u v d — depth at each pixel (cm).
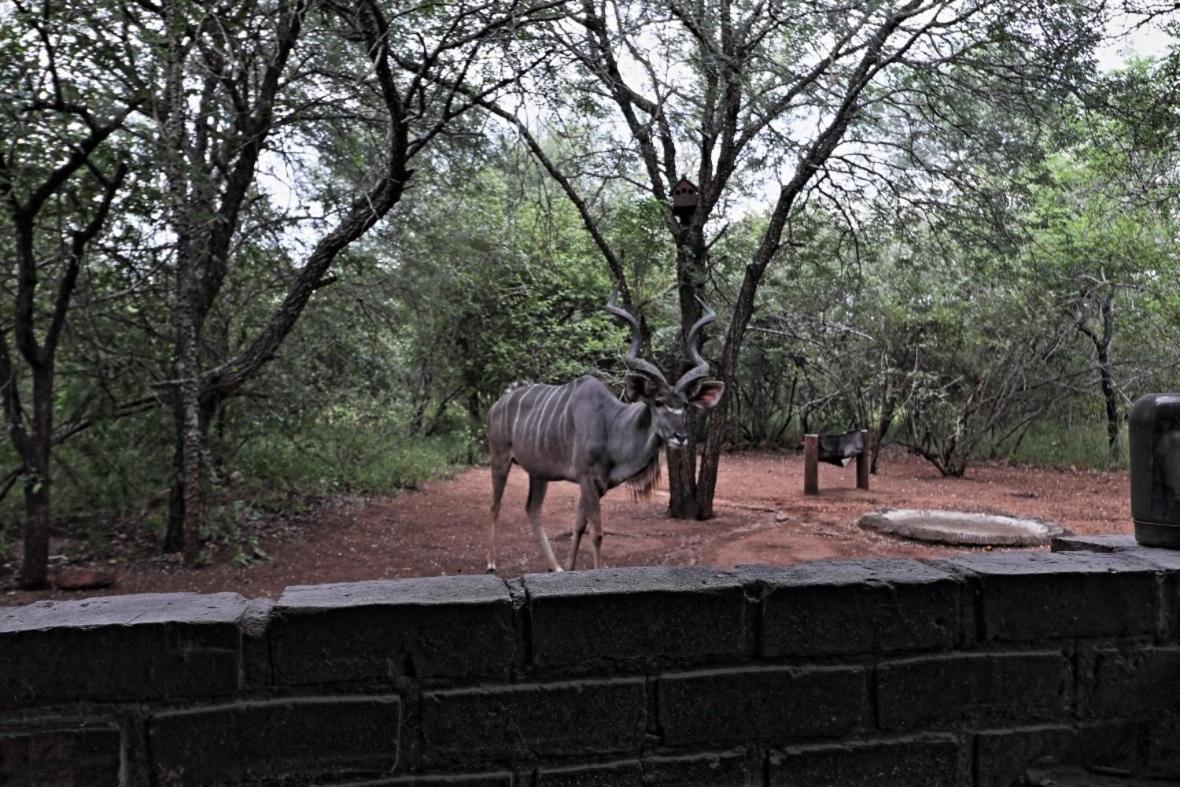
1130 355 1255
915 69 765
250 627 200
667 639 214
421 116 649
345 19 659
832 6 704
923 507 877
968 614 231
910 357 1220
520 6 645
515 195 930
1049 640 236
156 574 619
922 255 972
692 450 830
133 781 195
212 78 683
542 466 609
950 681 229
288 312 725
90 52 575
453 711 206
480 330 1376
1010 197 898
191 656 197
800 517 823
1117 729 240
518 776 210
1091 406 1290
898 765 226
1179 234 1123
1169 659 243
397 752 204
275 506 852
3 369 584
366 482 989
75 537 724
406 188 801
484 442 1380
